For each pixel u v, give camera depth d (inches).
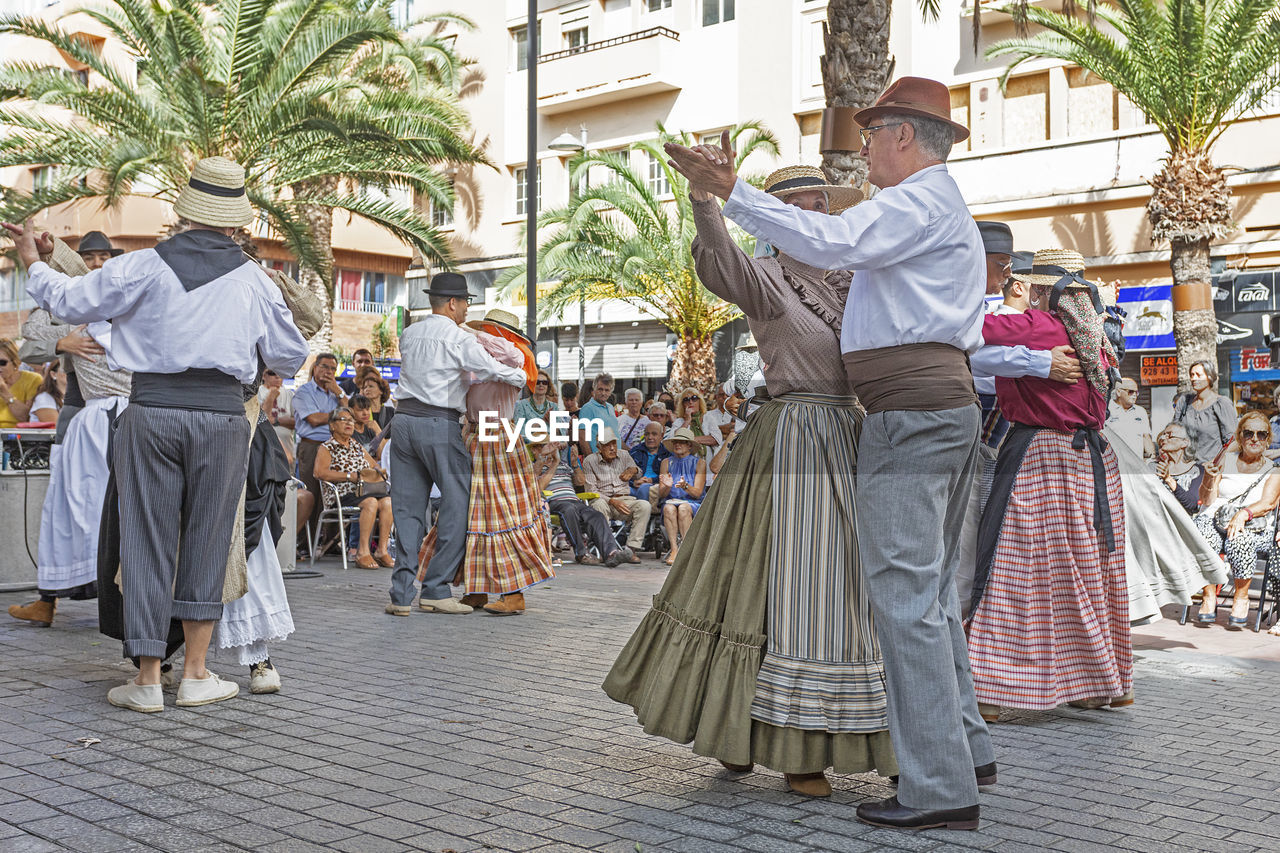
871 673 137.9
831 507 140.6
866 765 137.2
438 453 293.9
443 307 299.9
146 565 182.7
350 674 216.4
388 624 279.0
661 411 504.1
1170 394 740.0
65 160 718.5
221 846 121.3
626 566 438.0
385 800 138.3
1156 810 140.1
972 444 134.0
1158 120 714.2
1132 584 227.9
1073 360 191.0
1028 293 207.5
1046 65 805.2
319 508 434.9
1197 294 713.6
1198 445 392.5
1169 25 681.0
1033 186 808.9
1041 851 124.3
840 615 138.6
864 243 126.6
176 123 703.1
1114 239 782.5
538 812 134.7
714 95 935.7
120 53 943.7
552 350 1027.3
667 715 144.4
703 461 462.0
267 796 139.1
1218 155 743.1
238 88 696.4
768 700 138.9
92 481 257.3
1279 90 723.4
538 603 323.0
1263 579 309.7
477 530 298.0
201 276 183.5
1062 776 155.9
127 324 182.7
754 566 141.9
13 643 240.2
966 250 131.6
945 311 130.0
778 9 895.7
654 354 971.9
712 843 124.9
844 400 144.6
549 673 219.8
